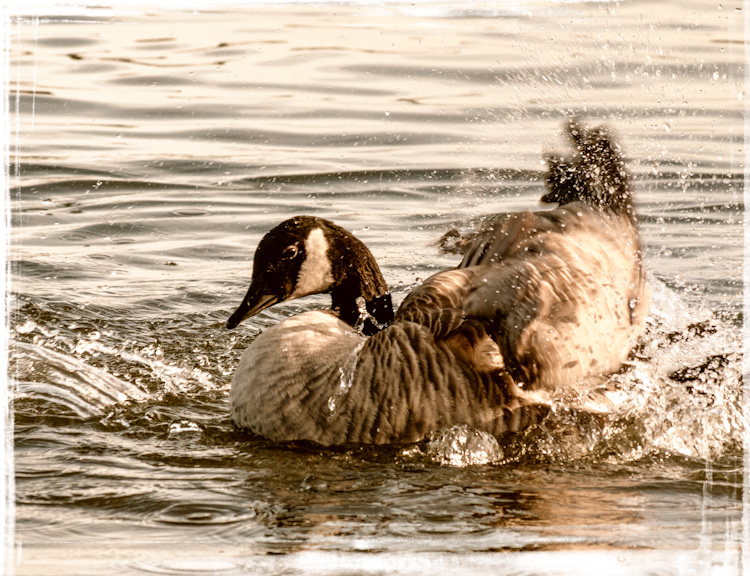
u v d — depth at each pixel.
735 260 14.02
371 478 8.66
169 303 13.49
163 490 8.33
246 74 22.17
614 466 9.11
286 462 8.99
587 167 11.10
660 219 15.69
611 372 9.95
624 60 19.38
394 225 15.74
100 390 10.81
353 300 10.42
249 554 7.10
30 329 12.30
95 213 16.42
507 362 9.28
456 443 9.14
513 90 19.70
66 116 20.08
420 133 18.81
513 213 10.24
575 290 9.57
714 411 9.94
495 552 7.15
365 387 9.21
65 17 25.81
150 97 21.03
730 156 17.05
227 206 16.75
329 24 25.47
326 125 19.55
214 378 11.38
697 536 7.46
